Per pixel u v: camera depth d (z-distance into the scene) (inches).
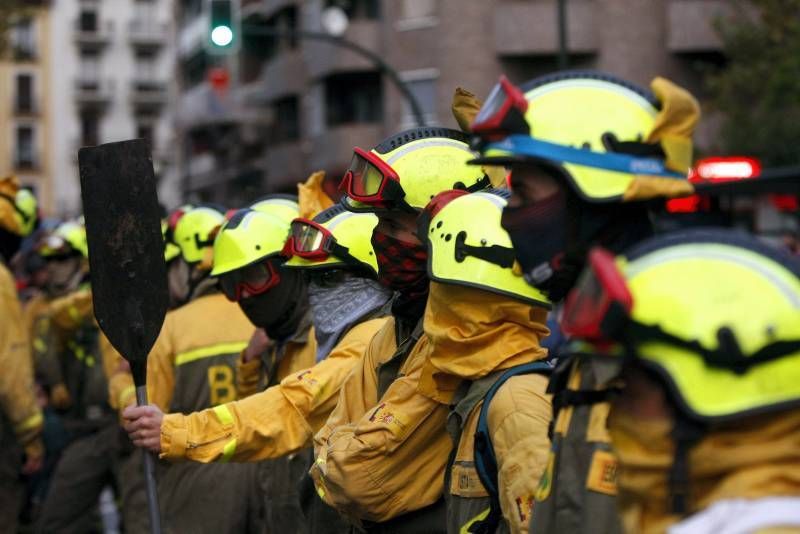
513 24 1337.4
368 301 243.3
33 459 389.1
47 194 3831.2
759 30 1085.8
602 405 126.9
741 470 97.6
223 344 322.3
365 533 201.2
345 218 243.1
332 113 1637.6
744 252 98.6
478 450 166.6
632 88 132.1
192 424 228.5
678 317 96.7
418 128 204.7
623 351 99.5
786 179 606.2
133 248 216.5
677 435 98.9
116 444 424.8
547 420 159.9
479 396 169.6
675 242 99.8
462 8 1366.9
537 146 128.2
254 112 2004.2
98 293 215.8
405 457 190.7
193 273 351.6
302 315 275.9
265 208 284.4
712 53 1294.3
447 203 178.2
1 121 3804.1
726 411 96.0
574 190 129.0
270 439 232.5
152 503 225.8
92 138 3858.3
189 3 2610.7
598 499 125.6
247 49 2050.9
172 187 3198.8
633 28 1293.1
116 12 3873.0
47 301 505.4
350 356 237.8
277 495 274.8
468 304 170.9
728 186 608.1
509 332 170.4
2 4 1617.9
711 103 1131.9
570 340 105.2
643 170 128.6
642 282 98.6
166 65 3905.0
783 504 94.3
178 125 2498.8
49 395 508.4
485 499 168.9
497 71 1360.7
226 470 307.4
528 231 134.4
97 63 3865.7
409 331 204.2
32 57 3799.2
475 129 130.3
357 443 191.0
